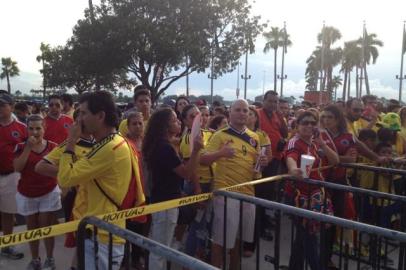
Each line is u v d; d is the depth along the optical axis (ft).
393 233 8.20
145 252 7.84
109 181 8.80
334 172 15.31
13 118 16.70
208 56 91.76
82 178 8.45
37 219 15.05
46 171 10.82
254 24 96.02
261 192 16.76
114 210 8.88
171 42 82.48
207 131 17.42
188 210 13.50
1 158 15.99
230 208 12.63
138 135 14.83
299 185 13.01
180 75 93.66
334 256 15.79
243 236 13.08
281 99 29.63
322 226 10.68
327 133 15.92
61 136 20.65
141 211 9.23
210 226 13.02
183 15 84.79
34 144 14.35
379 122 24.43
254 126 17.42
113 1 85.71
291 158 13.41
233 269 13.47
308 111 13.85
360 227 8.62
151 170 12.20
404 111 22.43
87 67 85.81
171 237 12.39
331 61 197.67
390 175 15.79
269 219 18.65
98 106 8.64
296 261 12.08
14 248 16.21
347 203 15.10
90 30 82.94
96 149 8.57
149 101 18.22
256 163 13.42
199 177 14.44
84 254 8.47
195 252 14.12
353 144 16.12
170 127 12.14
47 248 14.90
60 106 20.95
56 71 95.96
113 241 8.77
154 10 84.64
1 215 16.87
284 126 21.01
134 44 82.12
